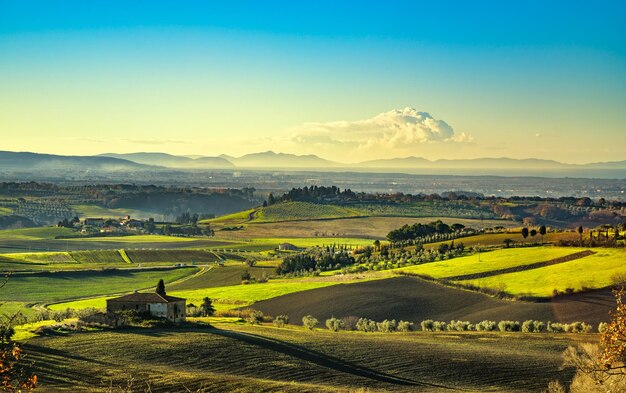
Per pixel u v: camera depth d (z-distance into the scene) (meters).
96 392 60.00
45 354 75.25
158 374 68.88
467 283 140.75
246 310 129.50
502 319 115.00
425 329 113.50
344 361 80.81
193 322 106.44
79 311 109.19
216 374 71.31
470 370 76.94
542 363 79.62
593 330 103.69
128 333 90.12
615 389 35.94
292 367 76.44
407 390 67.75
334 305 131.38
